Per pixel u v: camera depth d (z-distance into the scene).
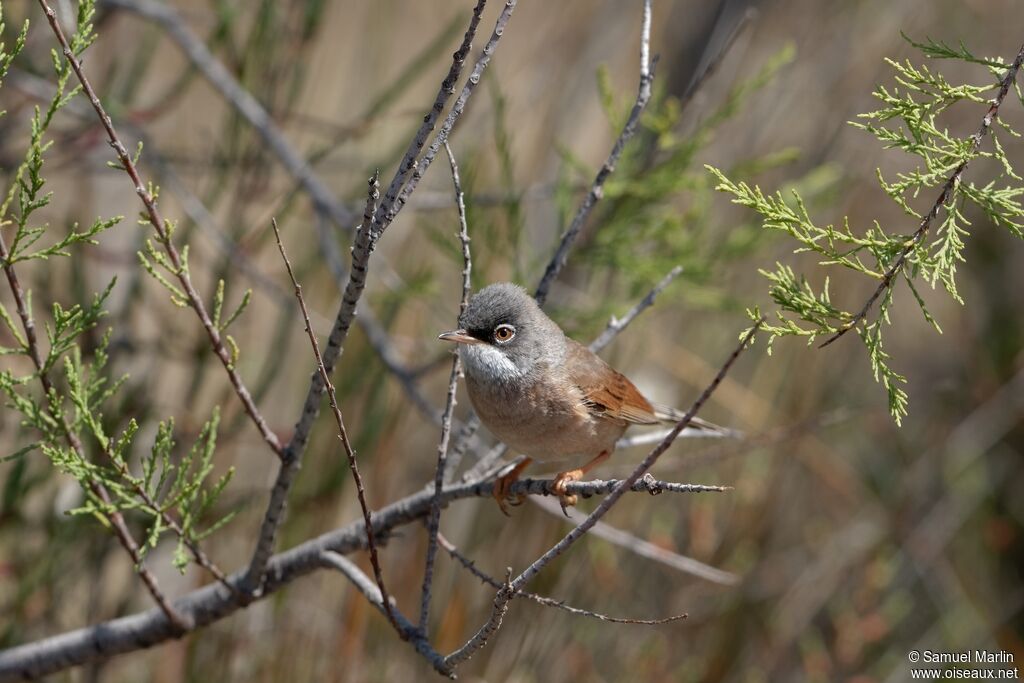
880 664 14.29
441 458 6.56
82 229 10.90
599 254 10.12
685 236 10.45
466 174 10.04
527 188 10.87
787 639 13.59
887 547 14.93
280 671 10.65
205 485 10.55
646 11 7.65
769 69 10.15
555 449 8.54
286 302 10.48
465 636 10.77
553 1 15.14
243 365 11.93
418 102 15.12
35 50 10.90
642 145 10.76
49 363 6.23
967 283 17.23
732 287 14.09
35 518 9.99
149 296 11.33
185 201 10.54
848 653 13.33
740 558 13.16
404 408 11.16
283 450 6.83
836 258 5.63
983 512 15.76
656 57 7.82
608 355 12.23
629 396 8.85
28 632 10.17
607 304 10.45
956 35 16.41
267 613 10.91
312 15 10.82
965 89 5.57
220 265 11.12
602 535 8.39
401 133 13.62
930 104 5.60
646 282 10.34
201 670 10.60
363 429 10.61
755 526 13.38
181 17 12.42
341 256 11.57
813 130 14.63
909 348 17.25
